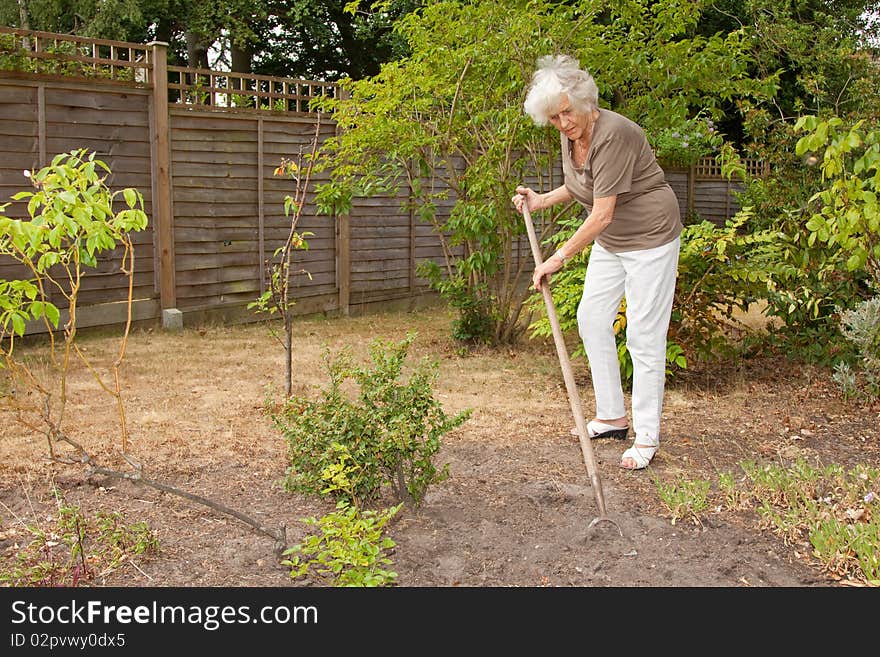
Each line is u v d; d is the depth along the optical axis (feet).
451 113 21.07
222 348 22.98
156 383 18.79
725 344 20.51
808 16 41.24
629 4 20.72
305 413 11.46
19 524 10.75
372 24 49.52
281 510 11.41
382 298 31.07
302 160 27.99
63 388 10.06
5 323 9.62
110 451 13.74
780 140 23.73
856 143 13.91
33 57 21.49
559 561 9.97
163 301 24.97
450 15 20.76
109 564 9.70
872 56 27.53
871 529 10.18
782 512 11.42
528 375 20.66
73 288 10.17
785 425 16.25
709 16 47.80
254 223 27.07
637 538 10.63
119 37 47.16
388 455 11.11
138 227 9.96
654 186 13.15
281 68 59.52
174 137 24.73
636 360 13.42
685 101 21.68
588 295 14.40
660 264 13.20
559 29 20.29
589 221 12.80
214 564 9.77
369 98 23.49
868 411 17.26
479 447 14.49
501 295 23.94
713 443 15.05
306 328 26.76
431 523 11.01
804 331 21.33
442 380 19.89
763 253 19.80
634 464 13.38
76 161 9.46
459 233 22.50
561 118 12.62
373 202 30.19
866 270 19.11
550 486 12.41
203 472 12.90
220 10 49.44
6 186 21.17
